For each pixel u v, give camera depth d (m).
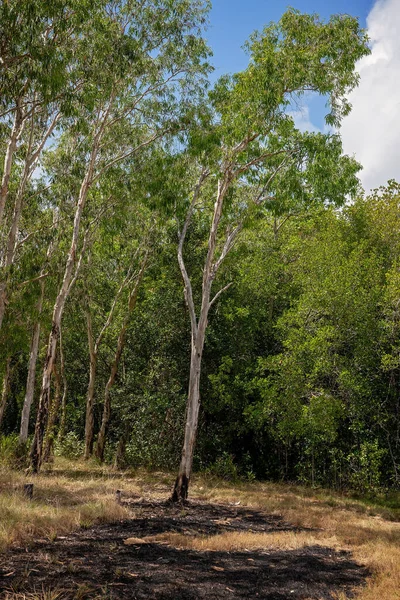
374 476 17.98
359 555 8.92
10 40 12.20
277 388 19.25
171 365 22.47
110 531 9.77
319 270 19.97
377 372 19.47
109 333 25.62
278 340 22.69
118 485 16.22
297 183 15.48
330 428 17.88
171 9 16.34
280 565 8.16
